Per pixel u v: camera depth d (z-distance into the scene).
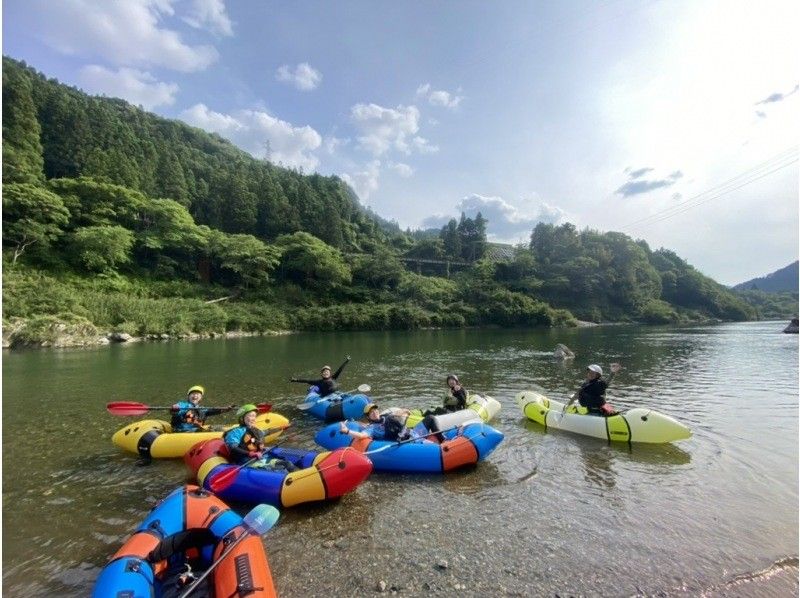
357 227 91.50
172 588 3.46
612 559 4.20
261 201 67.75
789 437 7.89
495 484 5.95
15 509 5.37
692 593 3.73
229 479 5.39
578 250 69.75
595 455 7.04
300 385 13.45
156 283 43.94
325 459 5.40
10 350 22.89
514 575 3.95
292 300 49.47
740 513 5.09
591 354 21.72
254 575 3.24
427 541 4.52
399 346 26.89
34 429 8.80
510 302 53.31
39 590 3.80
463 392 8.66
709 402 10.73
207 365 17.98
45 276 34.22
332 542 4.50
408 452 6.36
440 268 83.62
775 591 3.75
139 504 5.50
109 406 7.98
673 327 51.62
